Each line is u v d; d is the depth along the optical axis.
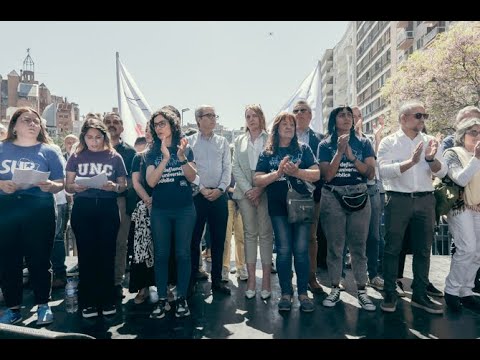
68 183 4.09
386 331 3.58
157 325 3.78
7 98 104.12
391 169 4.02
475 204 4.10
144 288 4.50
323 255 5.93
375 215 5.04
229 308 4.26
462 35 25.36
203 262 6.80
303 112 5.07
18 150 3.93
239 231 5.62
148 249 4.29
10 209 3.79
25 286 5.17
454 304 4.14
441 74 26.23
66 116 116.19
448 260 6.33
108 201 4.09
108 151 4.23
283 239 4.21
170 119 4.02
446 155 4.30
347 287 5.06
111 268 4.08
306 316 3.99
